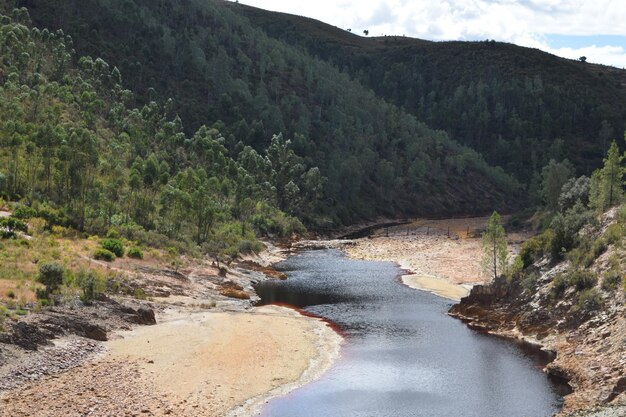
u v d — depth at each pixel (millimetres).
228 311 58844
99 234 78500
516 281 57375
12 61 124688
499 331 53250
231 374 40781
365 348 49000
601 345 41750
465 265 87625
